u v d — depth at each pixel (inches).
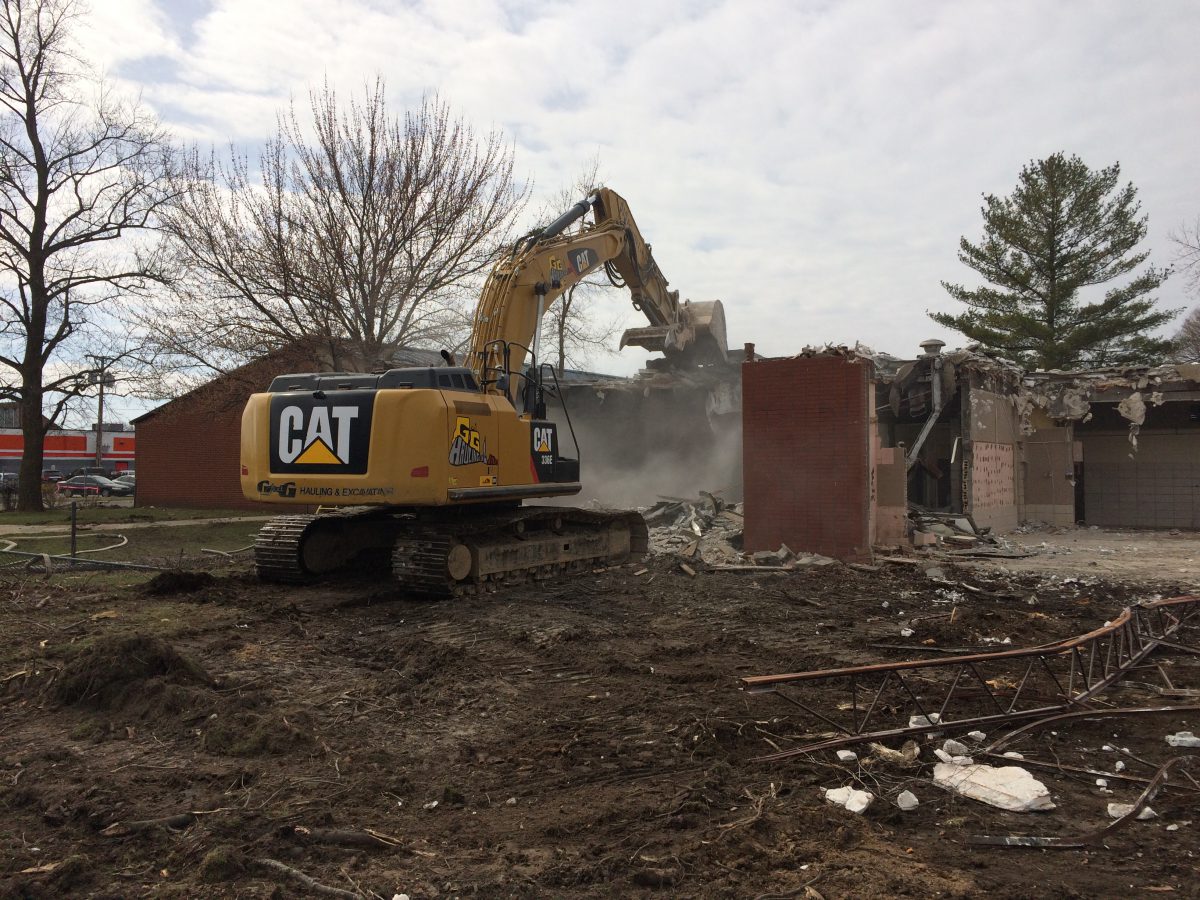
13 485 1131.9
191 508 1102.4
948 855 145.1
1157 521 775.7
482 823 160.7
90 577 459.2
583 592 414.3
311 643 305.1
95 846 150.4
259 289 652.7
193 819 160.7
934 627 329.1
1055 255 1279.5
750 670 271.6
